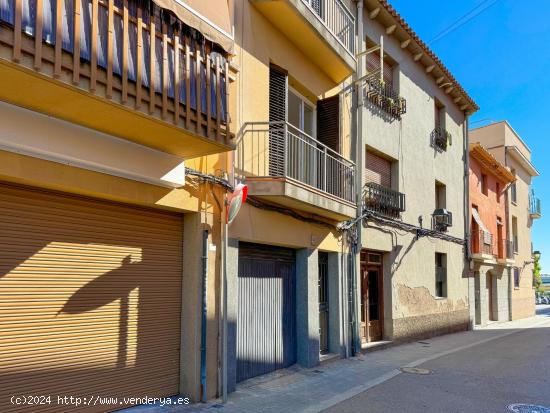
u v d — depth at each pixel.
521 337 15.08
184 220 6.52
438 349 11.90
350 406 6.42
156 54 4.82
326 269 10.04
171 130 5.02
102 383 5.33
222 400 6.26
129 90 4.45
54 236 4.98
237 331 7.28
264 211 7.64
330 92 10.17
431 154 15.46
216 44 5.66
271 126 8.05
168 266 6.25
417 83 14.82
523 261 26.91
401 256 12.88
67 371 4.99
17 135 4.26
